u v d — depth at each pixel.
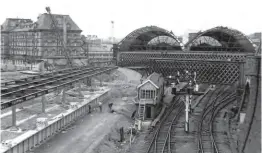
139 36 129.00
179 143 44.03
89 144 45.50
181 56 98.12
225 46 120.69
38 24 146.25
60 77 68.50
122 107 69.19
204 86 88.00
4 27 173.75
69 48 148.62
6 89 50.19
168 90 76.88
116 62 118.62
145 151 41.34
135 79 97.38
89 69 87.00
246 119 31.38
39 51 144.62
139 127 52.56
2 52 172.75
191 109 60.16
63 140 47.56
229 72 55.16
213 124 52.50
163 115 60.03
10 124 47.78
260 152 28.55
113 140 48.25
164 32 118.94
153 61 63.03
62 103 63.09
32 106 61.34
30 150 42.84
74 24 153.50
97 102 72.44
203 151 39.91
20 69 134.50
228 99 70.94
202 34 111.75
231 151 40.00
